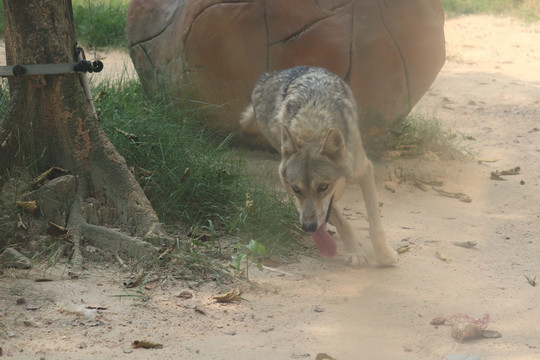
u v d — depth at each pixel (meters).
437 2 12.02
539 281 8.05
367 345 6.32
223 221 9.16
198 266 7.95
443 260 8.76
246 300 7.35
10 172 8.45
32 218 8.18
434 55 11.84
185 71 11.84
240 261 7.94
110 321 6.60
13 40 8.36
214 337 6.41
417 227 9.95
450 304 7.37
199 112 12.09
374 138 12.51
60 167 8.62
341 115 8.41
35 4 8.21
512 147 14.16
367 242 9.41
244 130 11.74
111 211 8.55
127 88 12.96
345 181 8.24
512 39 26.95
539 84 20.08
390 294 7.65
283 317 6.94
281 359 5.98
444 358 6.06
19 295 6.92
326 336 6.51
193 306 7.08
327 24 11.15
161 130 10.27
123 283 7.48
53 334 6.25
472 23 29.98
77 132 8.58
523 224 10.14
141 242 7.98
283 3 11.09
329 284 7.93
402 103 11.88
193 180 9.52
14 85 8.52
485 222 10.23
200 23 11.35
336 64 11.20
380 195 11.27
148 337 6.34
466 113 16.66
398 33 11.37
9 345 5.98
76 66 8.44
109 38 21.53
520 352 6.19
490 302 7.43
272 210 9.42
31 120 8.50
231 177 10.00
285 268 8.38
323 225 8.20
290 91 9.13
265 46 11.25
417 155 12.82
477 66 22.39
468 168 12.80
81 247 8.04
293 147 8.00
